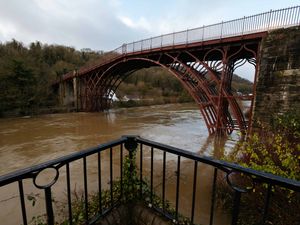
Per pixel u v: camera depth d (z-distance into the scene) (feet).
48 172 33.32
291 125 22.63
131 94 202.18
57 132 68.90
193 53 61.52
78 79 123.44
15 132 68.80
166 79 235.81
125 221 9.77
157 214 9.39
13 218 21.91
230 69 57.93
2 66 114.21
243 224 18.01
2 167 38.52
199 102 60.75
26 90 115.55
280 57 38.55
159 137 61.52
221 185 22.81
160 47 67.31
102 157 40.40
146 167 34.96
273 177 5.12
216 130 55.88
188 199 24.64
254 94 44.83
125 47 84.28
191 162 37.68
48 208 6.52
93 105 120.67
